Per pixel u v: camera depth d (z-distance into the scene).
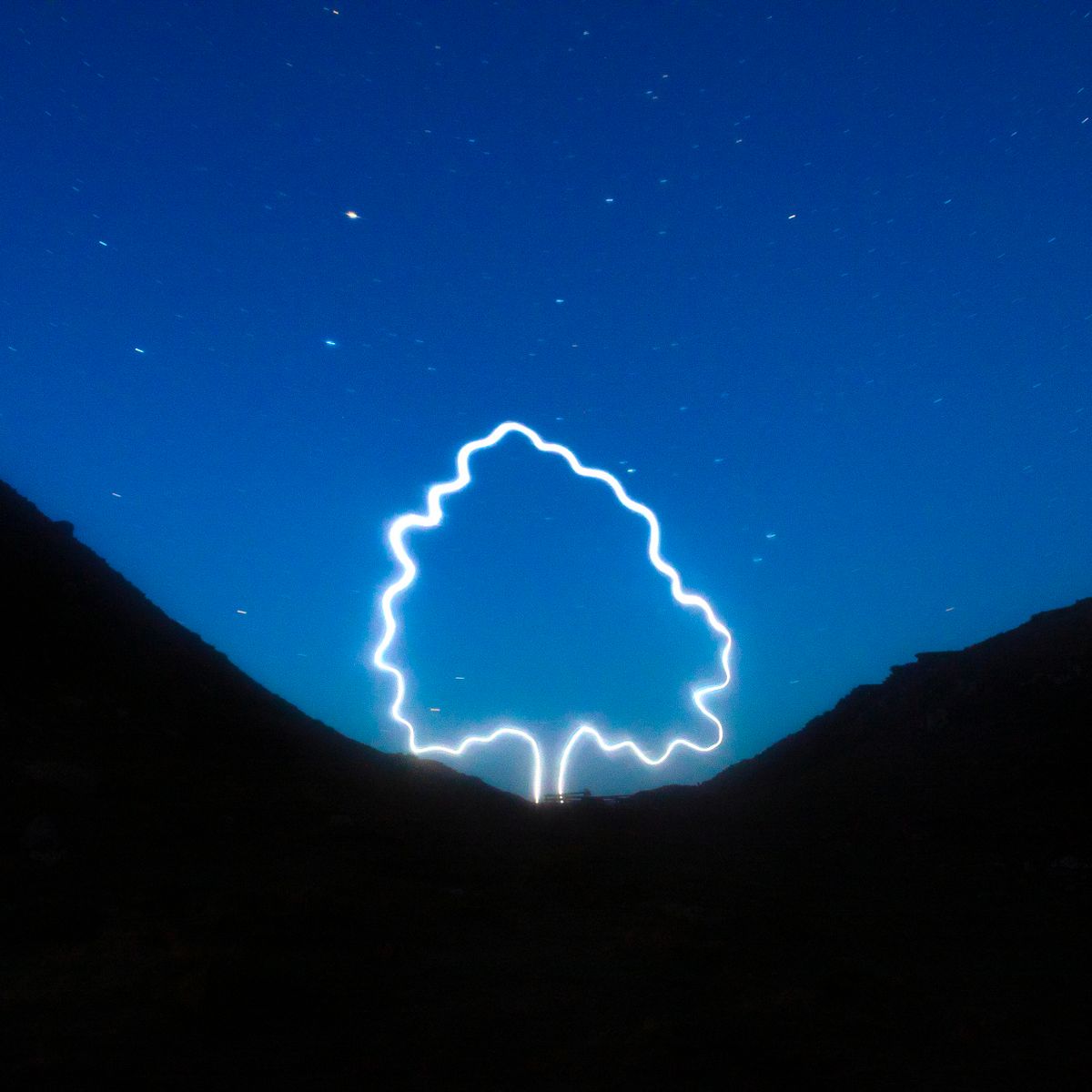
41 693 20.61
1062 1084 6.29
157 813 15.40
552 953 9.51
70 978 7.45
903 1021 7.59
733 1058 6.31
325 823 17.08
